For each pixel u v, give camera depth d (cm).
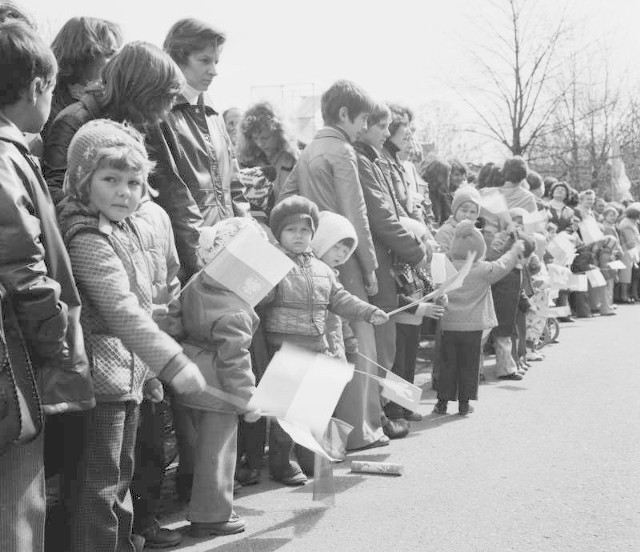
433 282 623
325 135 569
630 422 616
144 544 384
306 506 441
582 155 2998
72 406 283
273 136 614
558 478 482
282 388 377
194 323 397
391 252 601
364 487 473
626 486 464
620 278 1678
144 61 383
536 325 934
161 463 395
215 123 485
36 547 272
